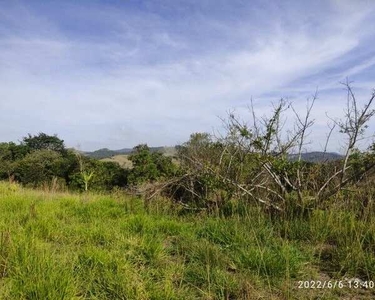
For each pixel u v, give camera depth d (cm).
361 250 435
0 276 372
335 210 579
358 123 602
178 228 583
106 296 345
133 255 439
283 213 611
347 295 366
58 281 332
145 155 1678
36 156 2998
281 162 624
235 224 544
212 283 373
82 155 2086
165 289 345
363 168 599
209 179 706
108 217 671
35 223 548
